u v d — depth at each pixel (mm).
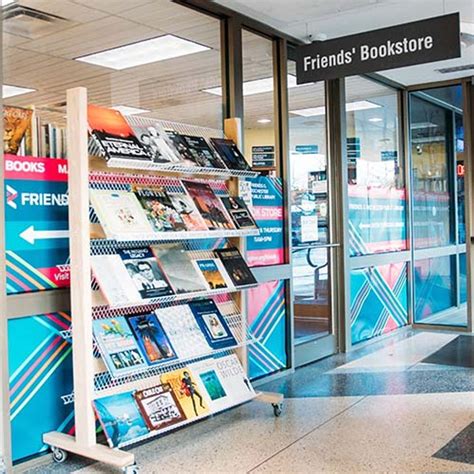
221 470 3084
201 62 6094
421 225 7496
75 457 3322
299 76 4418
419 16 4770
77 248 3139
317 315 5684
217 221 3898
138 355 3344
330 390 4527
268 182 5004
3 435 3020
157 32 5133
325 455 3244
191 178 4117
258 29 4922
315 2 4441
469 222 6832
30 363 3213
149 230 3398
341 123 5949
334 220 5961
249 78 5215
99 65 6273
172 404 3447
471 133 6816
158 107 7812
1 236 3037
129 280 3346
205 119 6559
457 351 5832
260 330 4855
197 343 3715
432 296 7559
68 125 3174
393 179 7090
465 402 4148
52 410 3320
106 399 3184
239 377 3977
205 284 3758
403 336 6699
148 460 3252
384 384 4660
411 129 7395
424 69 6371
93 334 3205
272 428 3713
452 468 3033
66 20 4891
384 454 3234
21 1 4457
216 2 4453
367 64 4094
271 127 5250
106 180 3555
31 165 3240
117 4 4504
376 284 6590
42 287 3277
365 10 4625
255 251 4832
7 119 3180
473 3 4492
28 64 6203
